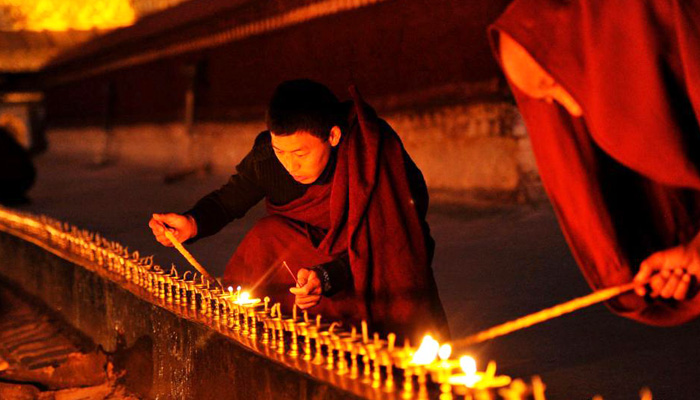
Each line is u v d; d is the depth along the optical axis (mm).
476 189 8930
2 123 28812
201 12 16062
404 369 2277
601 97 1934
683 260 2088
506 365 3270
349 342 2311
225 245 6746
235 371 2682
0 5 27281
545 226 6762
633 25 1892
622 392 2893
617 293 2143
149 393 3459
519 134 8367
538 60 1952
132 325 3662
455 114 9227
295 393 2346
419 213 3018
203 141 16531
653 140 1948
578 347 3465
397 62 10266
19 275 6059
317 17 11961
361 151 2932
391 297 2943
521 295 4465
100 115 22453
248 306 2836
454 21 9117
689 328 3637
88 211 10469
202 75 16250
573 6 1936
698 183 1982
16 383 3850
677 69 1925
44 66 27031
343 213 3016
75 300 4680
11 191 11469
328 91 3008
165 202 11281
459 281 4926
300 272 2902
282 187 3301
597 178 2273
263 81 14016
